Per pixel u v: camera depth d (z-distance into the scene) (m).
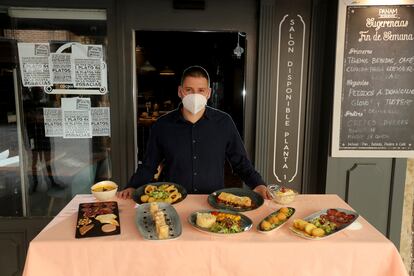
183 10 2.24
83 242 1.10
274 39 2.26
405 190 2.34
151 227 1.20
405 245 2.40
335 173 2.28
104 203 1.43
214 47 2.36
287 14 2.24
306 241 1.12
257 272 1.12
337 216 1.31
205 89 1.67
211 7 2.25
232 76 2.37
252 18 2.27
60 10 2.22
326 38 2.27
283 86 2.31
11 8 2.20
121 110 2.30
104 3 2.19
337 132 2.20
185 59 2.38
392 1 2.08
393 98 2.17
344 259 1.12
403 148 2.22
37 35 2.23
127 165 2.36
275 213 1.31
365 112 2.19
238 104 2.39
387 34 2.12
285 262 1.12
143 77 2.37
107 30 2.22
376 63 2.14
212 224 1.20
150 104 2.41
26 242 2.37
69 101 2.30
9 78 2.26
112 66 2.26
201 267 1.12
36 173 2.38
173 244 1.10
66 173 2.39
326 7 2.23
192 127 1.78
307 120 2.34
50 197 2.41
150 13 2.24
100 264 1.10
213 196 1.51
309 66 2.29
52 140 2.35
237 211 1.36
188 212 1.37
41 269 1.09
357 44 2.12
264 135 2.34
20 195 2.39
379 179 2.29
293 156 2.39
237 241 1.12
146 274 1.12
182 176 1.80
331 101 2.20
